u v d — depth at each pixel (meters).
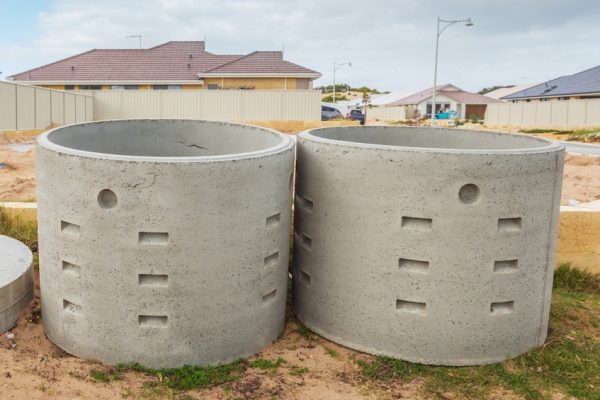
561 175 4.60
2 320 4.59
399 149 4.26
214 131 6.03
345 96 100.44
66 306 4.32
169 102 30.08
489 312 4.45
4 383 3.74
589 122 34.56
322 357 4.55
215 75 33.12
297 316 5.19
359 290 4.56
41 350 4.43
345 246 4.57
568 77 48.88
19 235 6.75
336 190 4.56
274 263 4.56
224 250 4.13
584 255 6.98
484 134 6.10
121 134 5.73
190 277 4.06
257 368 4.31
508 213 4.32
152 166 3.84
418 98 58.12
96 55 35.19
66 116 25.72
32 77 32.88
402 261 4.42
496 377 4.34
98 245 4.01
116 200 3.91
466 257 4.32
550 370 4.50
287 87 34.03
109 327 4.13
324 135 5.71
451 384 4.22
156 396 3.82
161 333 4.12
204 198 3.98
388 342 4.53
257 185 4.21
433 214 4.26
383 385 4.18
